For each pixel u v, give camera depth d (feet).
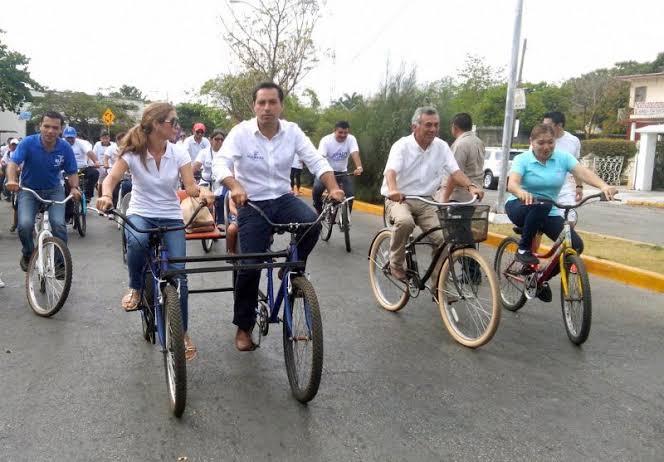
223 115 87.25
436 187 18.84
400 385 13.94
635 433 11.88
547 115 21.86
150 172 14.74
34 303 18.90
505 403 13.09
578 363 15.43
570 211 17.21
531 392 13.66
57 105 150.10
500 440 11.53
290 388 13.67
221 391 13.47
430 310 19.95
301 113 74.23
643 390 13.85
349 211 30.96
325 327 18.10
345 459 10.82
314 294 12.41
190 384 13.82
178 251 14.15
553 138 17.58
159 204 14.96
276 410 12.60
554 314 19.49
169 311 11.89
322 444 11.30
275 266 12.76
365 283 23.53
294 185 64.64
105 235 33.71
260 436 11.55
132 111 169.99
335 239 33.40
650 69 168.76
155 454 10.89
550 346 16.62
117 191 39.99
